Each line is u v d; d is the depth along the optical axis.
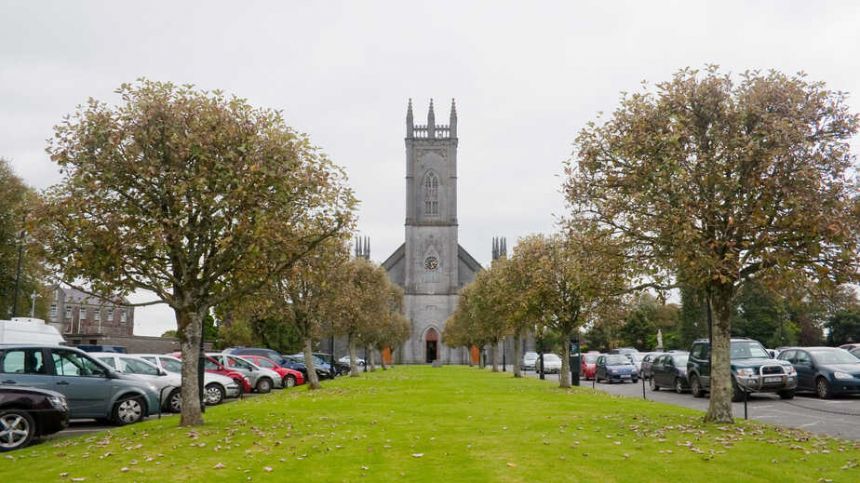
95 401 18.94
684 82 15.91
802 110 15.02
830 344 71.44
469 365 92.88
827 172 14.85
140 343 62.16
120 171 15.59
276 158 16.30
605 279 17.66
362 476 10.57
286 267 17.75
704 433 14.48
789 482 10.07
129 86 16.02
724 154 14.98
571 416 18.47
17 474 11.02
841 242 14.25
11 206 42.84
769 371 25.14
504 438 14.24
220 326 75.81
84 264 15.31
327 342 98.88
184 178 15.60
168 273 16.41
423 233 101.44
